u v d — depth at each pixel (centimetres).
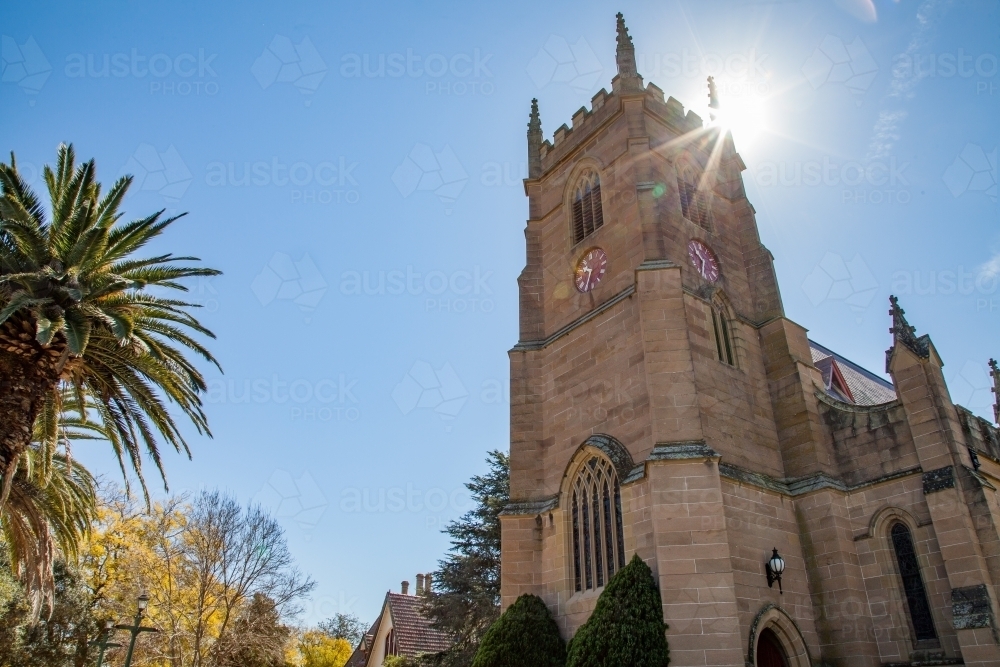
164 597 4462
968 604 2211
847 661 2391
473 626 4072
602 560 2602
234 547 4600
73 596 4116
